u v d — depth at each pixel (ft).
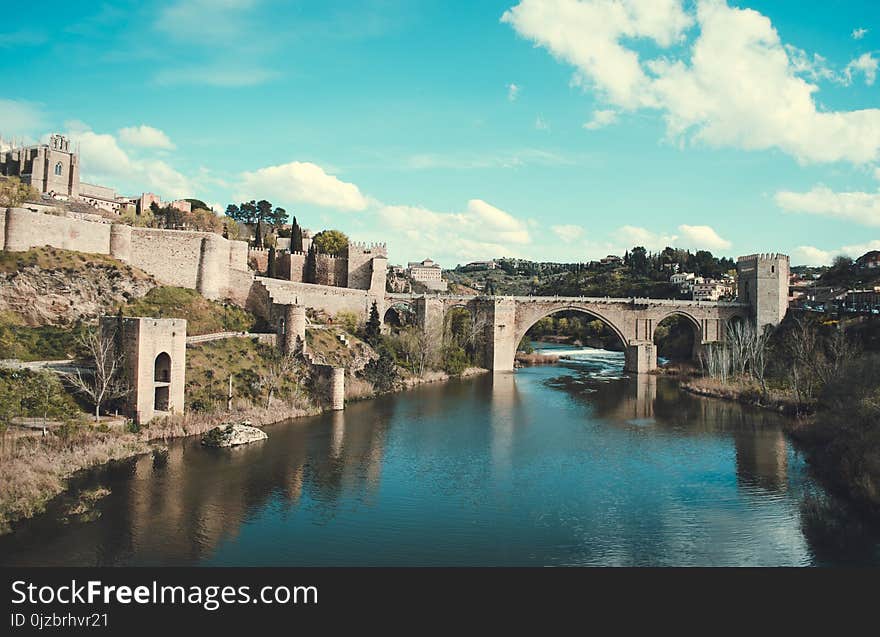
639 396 318.86
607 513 143.84
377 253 447.83
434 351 379.76
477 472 175.63
